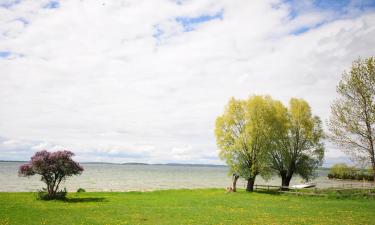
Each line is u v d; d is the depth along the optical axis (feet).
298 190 185.88
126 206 124.06
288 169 208.64
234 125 199.31
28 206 117.08
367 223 90.38
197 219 96.99
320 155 205.05
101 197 154.61
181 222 91.97
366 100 146.30
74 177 419.74
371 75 147.13
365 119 147.02
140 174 590.14
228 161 195.72
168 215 103.86
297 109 207.82
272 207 124.77
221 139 199.21
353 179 371.15
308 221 93.81
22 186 246.27
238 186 312.29
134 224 88.33
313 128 207.00
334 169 175.83
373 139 145.38
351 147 149.48
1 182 280.92
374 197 155.22
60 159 141.79
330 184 302.45
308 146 207.10
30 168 140.05
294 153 207.92
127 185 291.58
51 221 90.12
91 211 109.70
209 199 152.46
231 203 137.28
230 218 98.94
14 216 95.76
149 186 284.61
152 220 94.84
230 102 201.67
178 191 195.83
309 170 206.90
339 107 152.97
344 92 152.76
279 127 202.90
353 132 148.87
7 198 137.69
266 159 193.47
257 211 113.80
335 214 107.04
